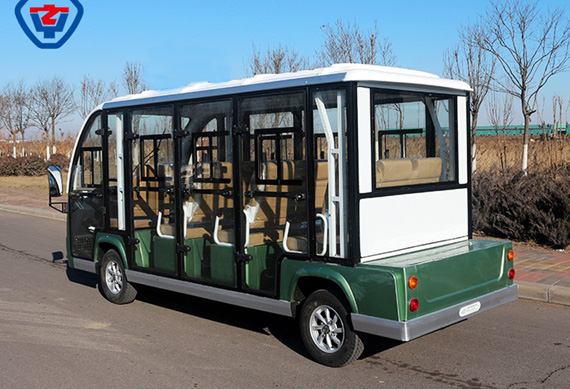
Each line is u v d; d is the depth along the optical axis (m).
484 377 4.73
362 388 4.57
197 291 6.08
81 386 4.73
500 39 12.71
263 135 5.32
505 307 6.67
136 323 6.51
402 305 4.45
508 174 10.52
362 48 14.86
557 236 8.96
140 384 4.75
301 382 4.71
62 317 6.77
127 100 6.79
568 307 6.62
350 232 4.69
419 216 5.23
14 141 36.03
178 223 6.22
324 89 4.82
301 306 5.29
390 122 5.00
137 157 6.71
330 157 4.80
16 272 9.39
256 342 5.78
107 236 7.24
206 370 5.04
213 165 5.80
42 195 21.44
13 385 4.76
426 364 5.04
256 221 5.45
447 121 5.61
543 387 4.52
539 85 12.66
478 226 10.10
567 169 10.34
